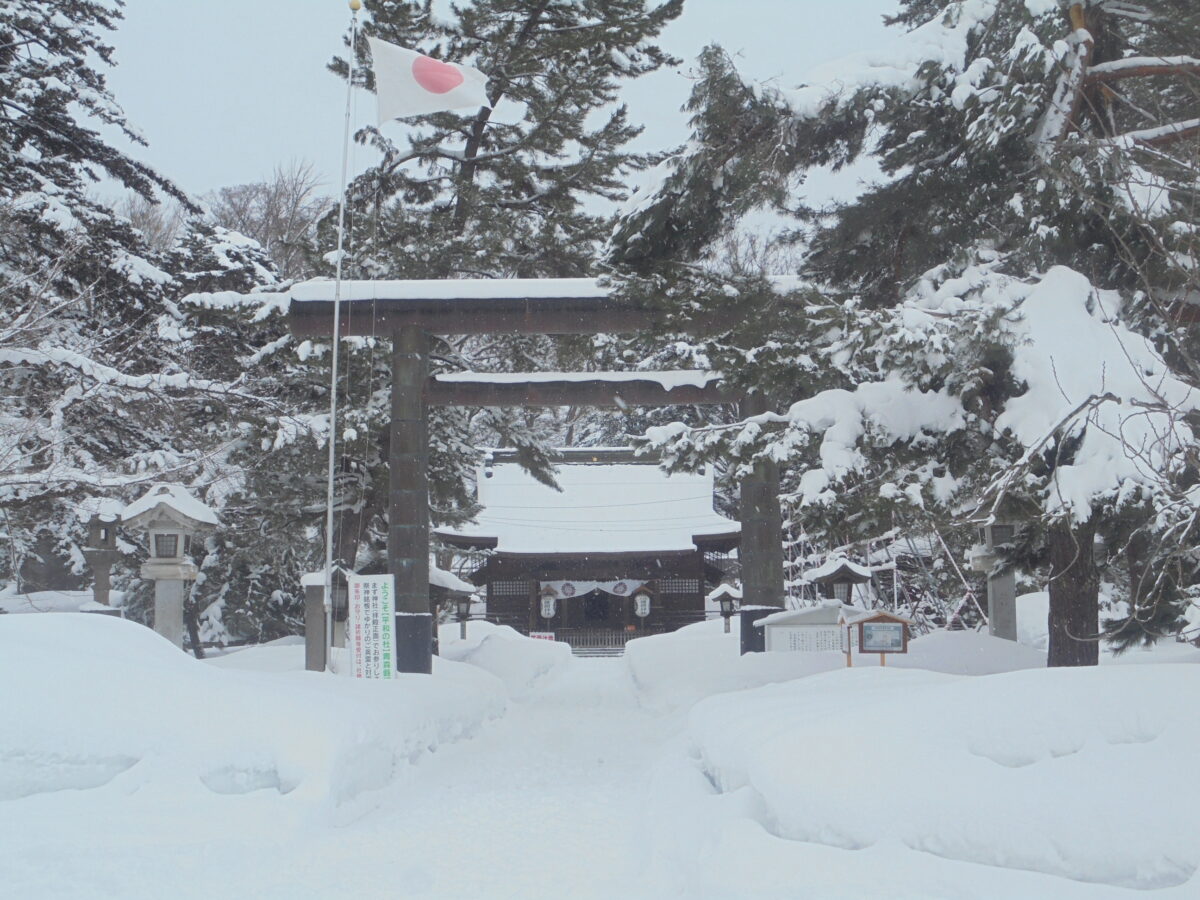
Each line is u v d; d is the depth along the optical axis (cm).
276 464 2192
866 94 1201
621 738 1356
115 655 864
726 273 1307
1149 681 586
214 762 752
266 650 1880
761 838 555
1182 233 970
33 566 2770
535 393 1816
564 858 655
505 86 2569
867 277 1438
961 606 2616
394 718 1009
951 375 1130
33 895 550
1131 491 991
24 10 2041
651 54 2597
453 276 2506
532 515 4603
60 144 2148
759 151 1220
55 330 1875
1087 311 1128
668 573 4591
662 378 1817
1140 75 1175
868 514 1190
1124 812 493
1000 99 1148
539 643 3700
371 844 694
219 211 4491
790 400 1400
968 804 525
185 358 2152
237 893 566
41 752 737
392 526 1772
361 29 2473
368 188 2623
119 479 1570
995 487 948
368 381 2145
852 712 662
